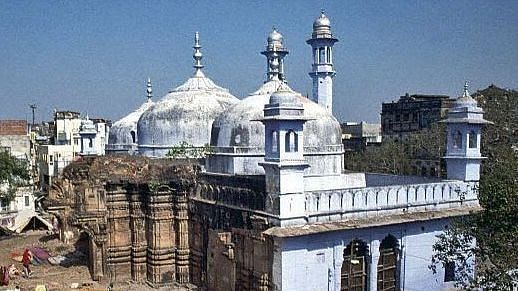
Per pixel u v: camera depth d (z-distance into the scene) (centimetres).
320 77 3356
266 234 1634
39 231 3606
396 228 1909
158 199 2231
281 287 1662
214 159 2200
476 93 4625
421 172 4466
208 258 2089
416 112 5484
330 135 2170
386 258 1922
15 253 2827
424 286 1983
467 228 1536
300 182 1691
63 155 5453
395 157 4597
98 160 2305
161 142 2688
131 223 2314
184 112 2677
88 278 2339
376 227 1852
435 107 5288
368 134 7519
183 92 2834
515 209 1369
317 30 3356
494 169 2500
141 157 2353
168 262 2253
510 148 3625
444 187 2064
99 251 2312
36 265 2578
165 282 2247
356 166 4791
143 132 2789
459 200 2098
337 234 1764
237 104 2250
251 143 2094
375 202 1873
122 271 2308
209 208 2078
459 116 2194
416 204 1973
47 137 6725
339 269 1772
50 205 2753
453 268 2003
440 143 4338
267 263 1723
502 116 4097
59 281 2300
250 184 1839
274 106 1670
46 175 5391
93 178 2278
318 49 3353
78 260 2634
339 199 1789
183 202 2233
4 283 2253
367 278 1862
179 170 2230
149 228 2270
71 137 5769
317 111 2198
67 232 2970
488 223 1462
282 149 1659
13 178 3838
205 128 2661
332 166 2162
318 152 2119
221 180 2023
